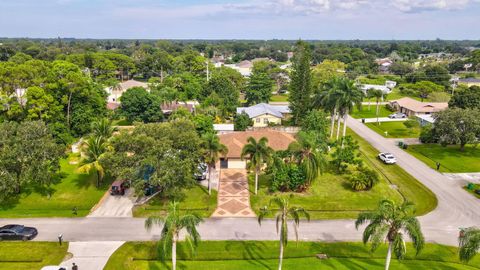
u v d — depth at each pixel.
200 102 102.31
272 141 60.38
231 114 95.56
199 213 42.72
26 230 36.97
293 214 29.64
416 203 45.78
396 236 27.81
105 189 49.50
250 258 33.97
